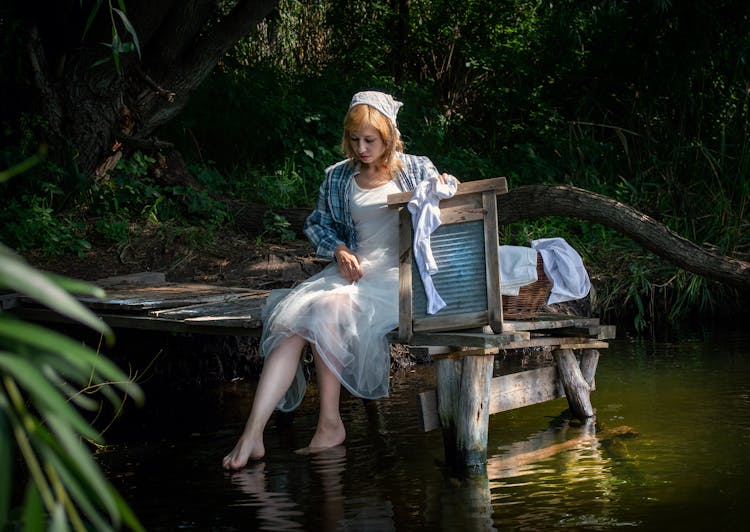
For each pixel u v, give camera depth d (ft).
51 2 22.88
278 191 27.68
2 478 3.25
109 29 22.54
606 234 28.17
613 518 9.66
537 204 22.06
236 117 29.73
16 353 3.42
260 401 12.67
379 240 13.60
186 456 13.03
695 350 20.04
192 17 23.22
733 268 20.63
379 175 13.65
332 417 13.20
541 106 34.63
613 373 17.81
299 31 38.34
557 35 34.99
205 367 19.38
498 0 36.99
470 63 35.96
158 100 24.23
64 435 3.33
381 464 12.24
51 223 22.29
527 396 14.16
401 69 37.83
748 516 9.58
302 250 23.70
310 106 30.89
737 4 30.78
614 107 34.73
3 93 23.70
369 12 37.42
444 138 33.35
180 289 18.44
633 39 33.78
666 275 25.43
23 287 3.11
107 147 24.12
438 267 12.23
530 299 13.55
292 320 12.69
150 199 25.08
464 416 12.12
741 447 12.37
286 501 10.67
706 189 29.81
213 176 26.32
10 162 22.53
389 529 9.55
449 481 11.34
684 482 10.90
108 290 18.31
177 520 10.06
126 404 17.06
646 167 31.73
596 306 24.86
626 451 12.44
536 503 10.31
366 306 12.83
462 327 12.06
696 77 32.55
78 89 23.18
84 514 9.42
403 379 18.62
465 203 12.18
